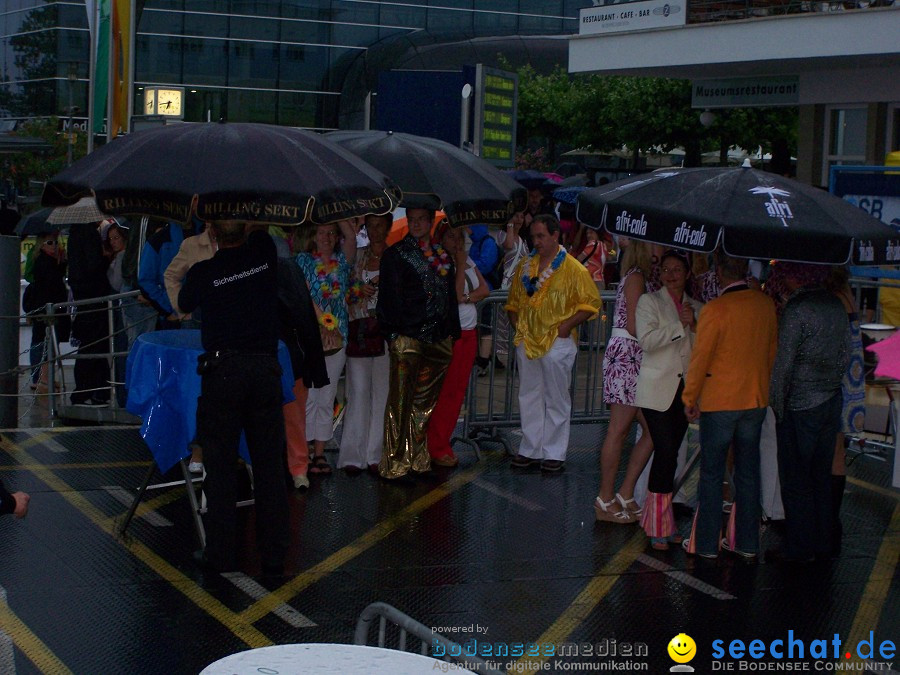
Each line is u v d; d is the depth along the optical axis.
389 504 7.68
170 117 13.14
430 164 7.49
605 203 6.35
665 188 6.27
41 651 5.23
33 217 12.08
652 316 6.68
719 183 6.20
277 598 5.97
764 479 7.47
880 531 7.55
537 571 6.54
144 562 6.44
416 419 8.16
